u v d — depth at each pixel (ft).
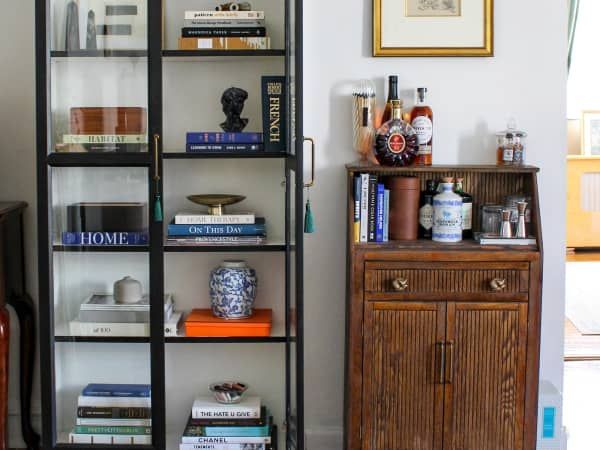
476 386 9.07
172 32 9.46
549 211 9.96
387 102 9.56
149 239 8.78
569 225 23.15
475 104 9.82
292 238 8.87
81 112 8.66
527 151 9.89
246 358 9.98
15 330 10.03
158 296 8.86
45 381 8.86
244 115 9.56
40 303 8.77
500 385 9.07
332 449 10.07
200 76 9.57
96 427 9.04
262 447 9.23
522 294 8.98
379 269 8.93
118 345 8.96
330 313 10.01
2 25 9.59
